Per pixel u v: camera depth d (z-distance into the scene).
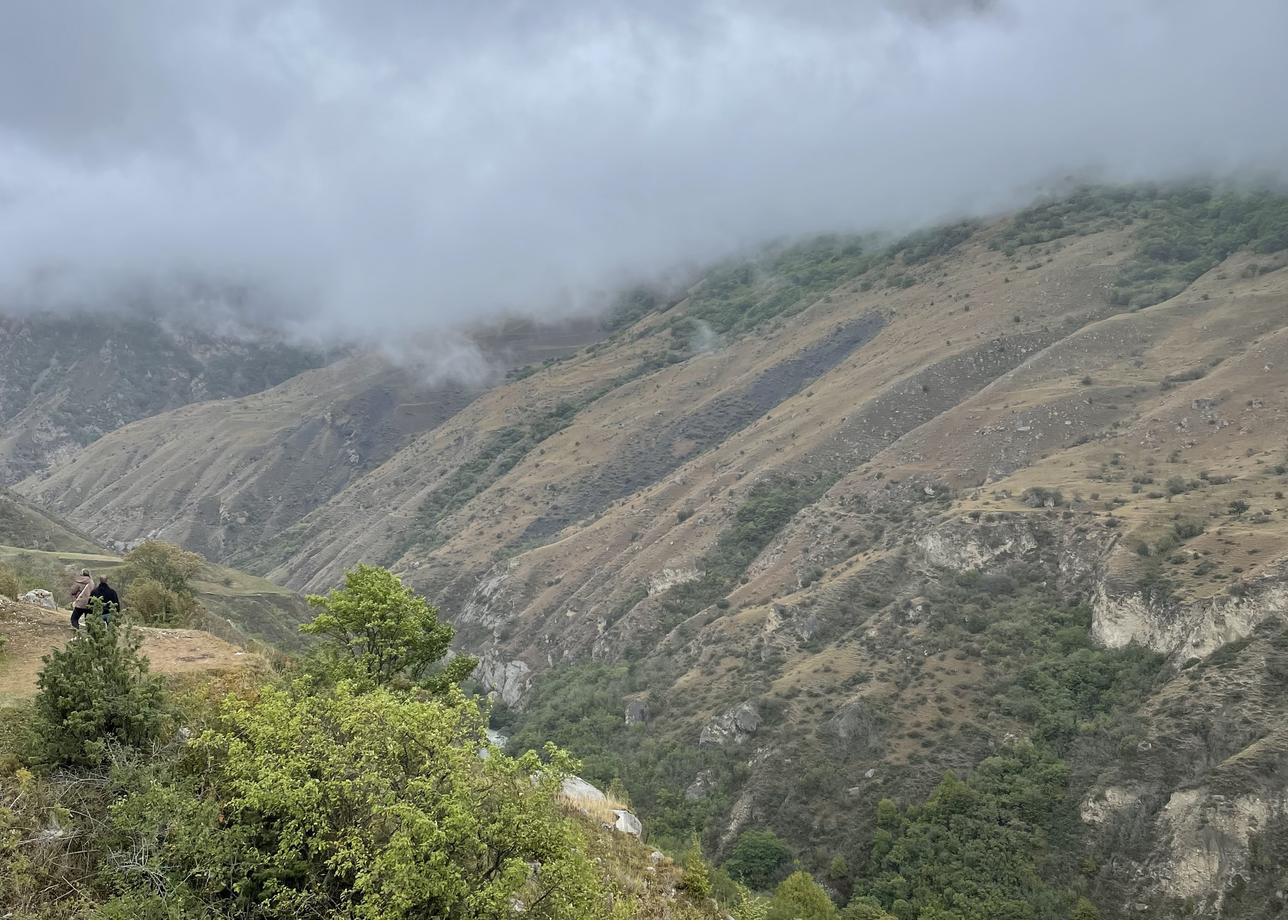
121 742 12.88
